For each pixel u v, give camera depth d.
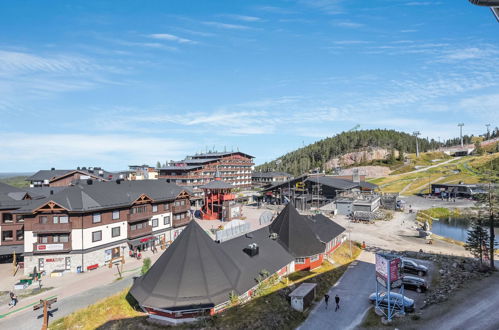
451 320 29.23
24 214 47.41
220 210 94.69
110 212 52.38
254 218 94.75
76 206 47.75
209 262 32.59
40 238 47.75
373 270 46.03
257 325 28.41
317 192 109.12
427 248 60.25
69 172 102.00
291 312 31.95
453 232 80.69
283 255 42.72
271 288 36.59
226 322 28.55
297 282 39.84
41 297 38.38
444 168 189.75
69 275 46.16
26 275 46.50
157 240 62.12
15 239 51.25
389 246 61.41
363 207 95.75
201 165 140.25
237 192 152.75
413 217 95.38
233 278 33.12
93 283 42.41
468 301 33.12
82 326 28.95
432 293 36.91
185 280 30.55
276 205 118.81
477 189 121.12
